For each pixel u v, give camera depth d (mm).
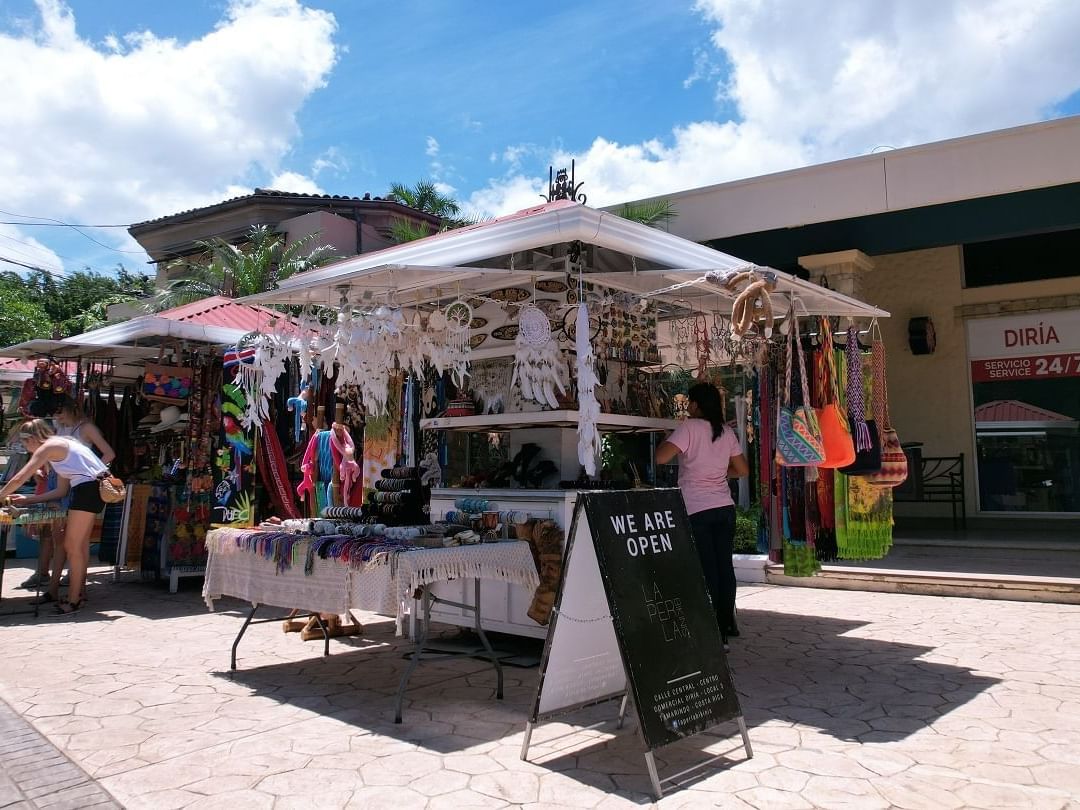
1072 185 7426
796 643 5207
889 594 7031
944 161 7770
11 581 8289
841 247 8531
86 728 3607
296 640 5484
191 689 4254
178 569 7473
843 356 5281
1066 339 10281
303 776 3012
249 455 6855
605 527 3107
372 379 4957
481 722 3674
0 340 22625
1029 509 10414
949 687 4133
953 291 10953
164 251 21312
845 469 5051
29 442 6641
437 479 5871
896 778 2928
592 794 2816
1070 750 3199
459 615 5148
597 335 5117
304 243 18703
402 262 4758
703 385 5105
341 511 4910
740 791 2824
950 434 10898
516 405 5301
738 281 4191
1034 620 5754
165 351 7805
